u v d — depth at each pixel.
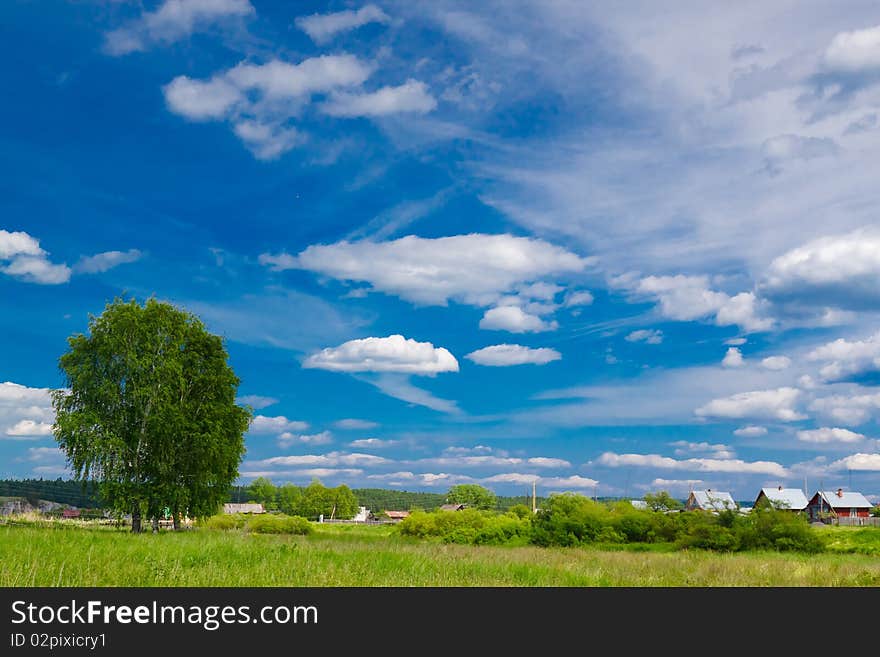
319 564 21.25
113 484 52.12
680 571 26.38
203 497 58.34
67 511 54.91
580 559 31.47
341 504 185.75
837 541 53.44
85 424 52.47
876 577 24.70
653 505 92.25
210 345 61.66
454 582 20.31
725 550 47.16
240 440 61.44
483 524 65.38
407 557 25.55
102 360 55.12
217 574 18.48
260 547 26.06
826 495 123.62
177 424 55.66
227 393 60.84
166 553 22.02
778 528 47.47
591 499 60.03
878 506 118.19
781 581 23.97
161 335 57.62
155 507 54.78
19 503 54.16
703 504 54.53
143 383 55.28
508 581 21.59
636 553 39.09
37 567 17.52
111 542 26.17
